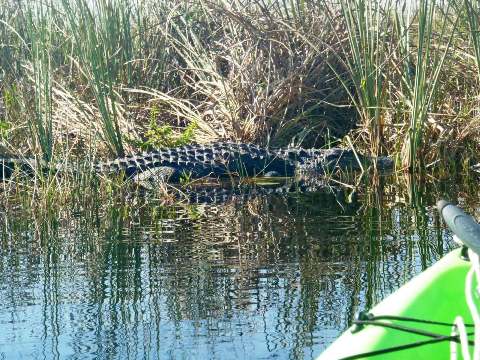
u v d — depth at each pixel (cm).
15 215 769
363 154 983
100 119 1030
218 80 1087
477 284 291
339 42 1005
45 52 997
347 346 292
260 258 580
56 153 973
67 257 598
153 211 784
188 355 392
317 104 1040
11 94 1086
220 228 695
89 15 1005
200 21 1215
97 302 485
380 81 954
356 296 478
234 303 473
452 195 813
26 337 423
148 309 468
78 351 402
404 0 988
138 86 1142
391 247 602
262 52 1091
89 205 815
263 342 407
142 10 1219
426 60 914
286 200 830
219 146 1002
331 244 618
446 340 277
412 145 924
